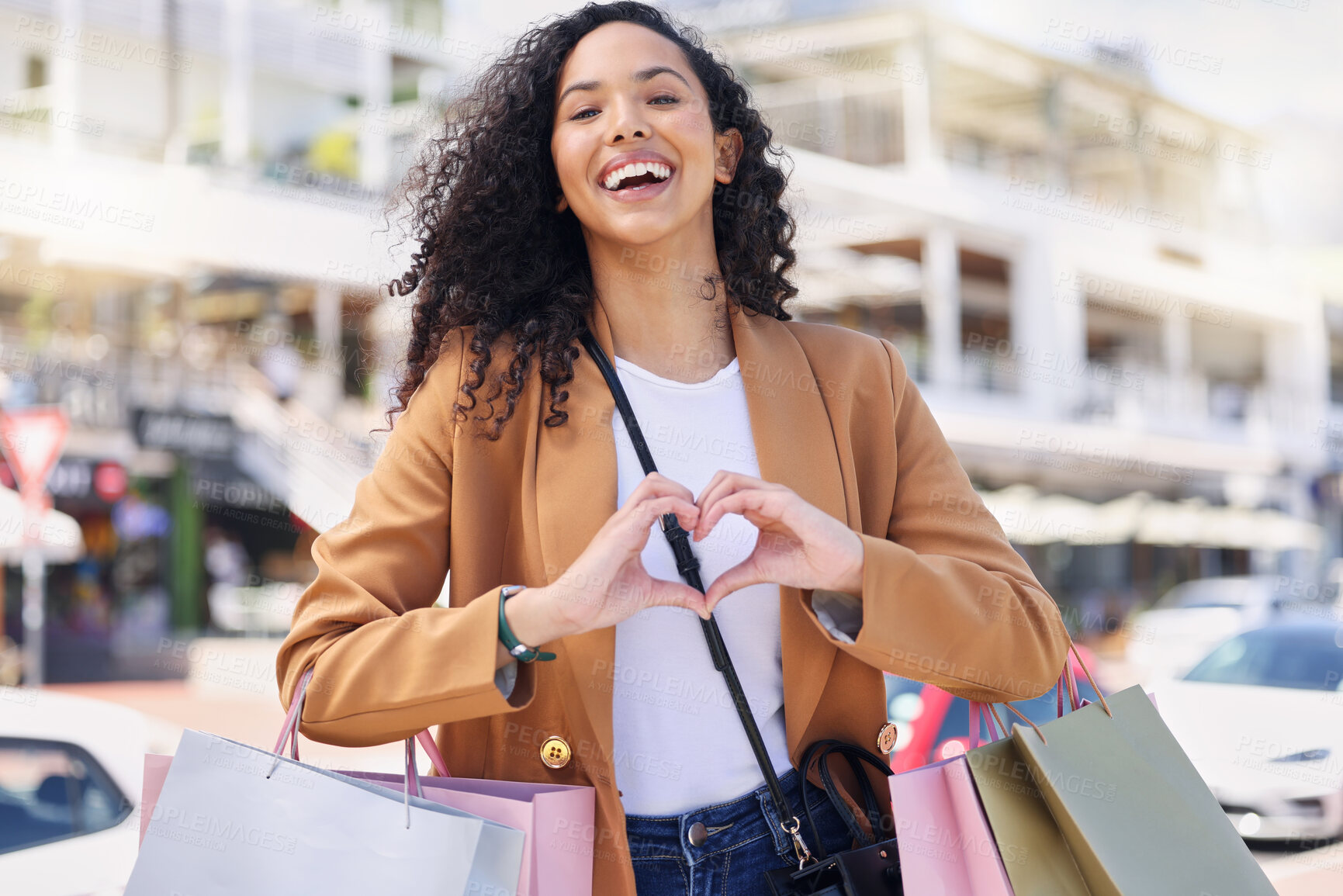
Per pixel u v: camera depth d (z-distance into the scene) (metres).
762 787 1.47
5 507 10.97
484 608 1.33
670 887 1.43
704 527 1.32
